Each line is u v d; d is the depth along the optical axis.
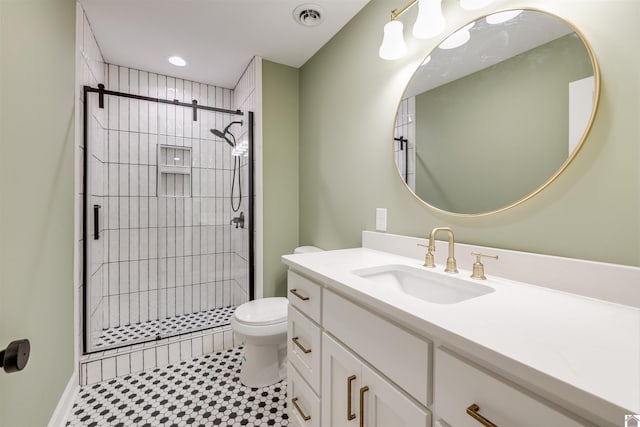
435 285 1.05
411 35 1.35
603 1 0.77
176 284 2.57
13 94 0.92
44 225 1.17
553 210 0.87
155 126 2.50
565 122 0.84
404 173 1.38
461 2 0.99
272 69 2.29
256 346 1.65
